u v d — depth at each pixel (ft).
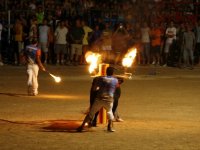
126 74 60.03
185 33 134.41
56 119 62.85
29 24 128.77
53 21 134.62
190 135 54.13
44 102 76.69
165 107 74.02
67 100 78.95
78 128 55.21
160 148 48.01
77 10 138.51
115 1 146.00
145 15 142.51
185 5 150.51
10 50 132.26
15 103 75.51
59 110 69.72
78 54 131.85
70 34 131.13
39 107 72.13
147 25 135.85
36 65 83.71
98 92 55.06
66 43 130.93
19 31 127.03
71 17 135.95
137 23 136.46
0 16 133.90
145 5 144.77
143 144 49.52
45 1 138.82
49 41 130.41
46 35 128.77
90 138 52.01
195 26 138.31
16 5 136.67
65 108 71.46
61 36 129.90
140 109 71.92
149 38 134.41
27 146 48.21
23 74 113.80
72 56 132.05
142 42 134.21
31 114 66.39
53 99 79.82
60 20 133.18
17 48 128.16
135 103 77.36
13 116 64.80
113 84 55.16
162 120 63.46
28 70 83.61
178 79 111.34
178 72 125.39
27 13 135.74
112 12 140.87
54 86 95.76
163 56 137.18
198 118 65.46
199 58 140.36
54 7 138.10
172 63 137.90
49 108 71.36
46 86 95.71
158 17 143.13
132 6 143.74
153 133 54.90
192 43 134.41
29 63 83.56
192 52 134.72
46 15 135.74
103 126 58.49
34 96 82.99
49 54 133.69
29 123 60.08
